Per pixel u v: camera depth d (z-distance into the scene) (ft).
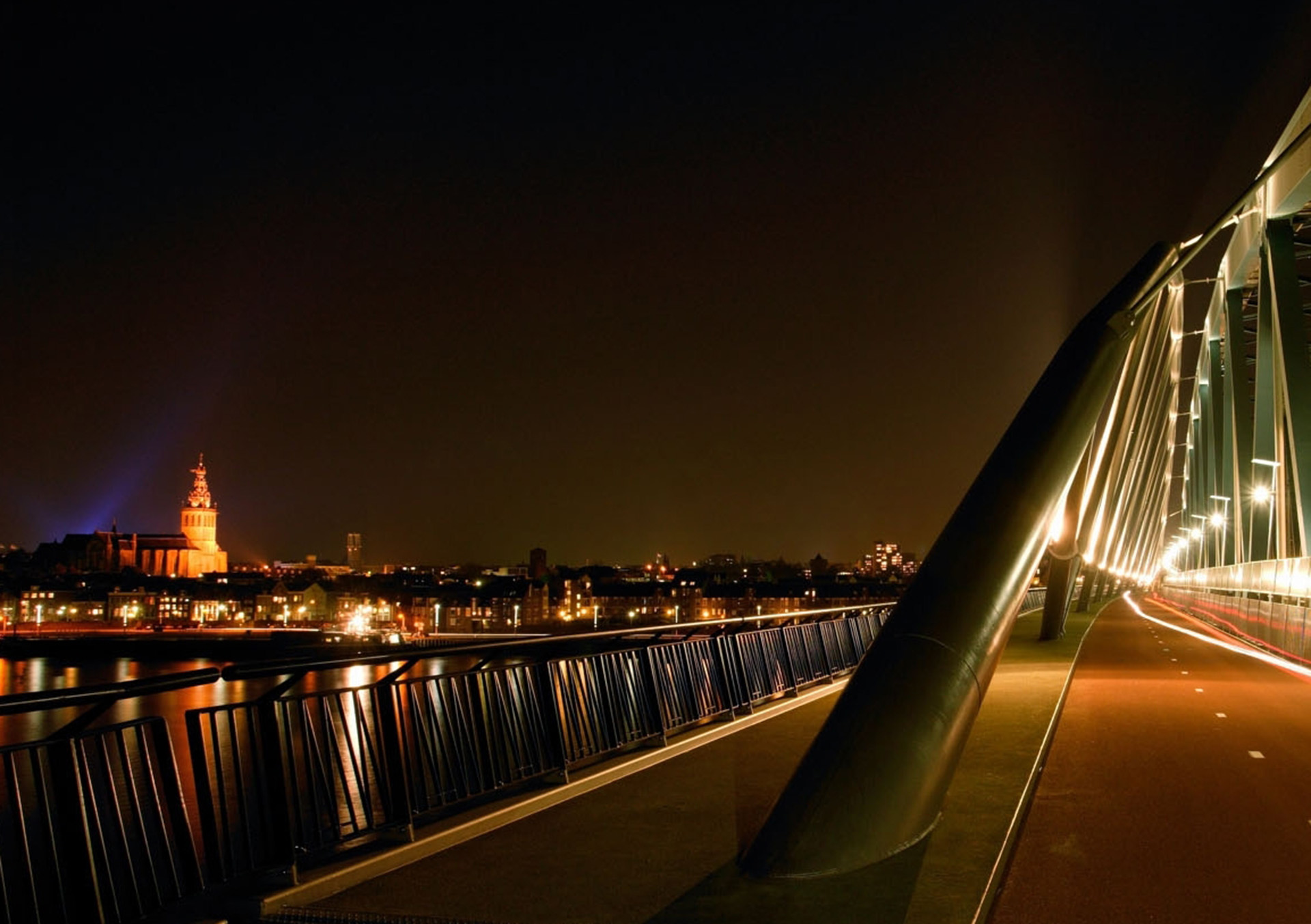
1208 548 238.07
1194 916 19.75
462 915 18.37
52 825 16.96
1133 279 31.22
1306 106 90.27
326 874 20.16
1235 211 35.37
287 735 21.34
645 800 28.40
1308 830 26.58
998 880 21.45
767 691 53.16
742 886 20.01
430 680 26.18
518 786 28.78
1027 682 60.64
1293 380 99.30
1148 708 53.31
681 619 644.69
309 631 475.31
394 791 23.48
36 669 354.13
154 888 18.44
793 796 21.70
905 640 24.07
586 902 19.03
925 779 22.61
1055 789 32.04
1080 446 28.12
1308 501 94.73
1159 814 28.53
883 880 20.21
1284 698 57.77
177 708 92.07
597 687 34.60
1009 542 25.72
